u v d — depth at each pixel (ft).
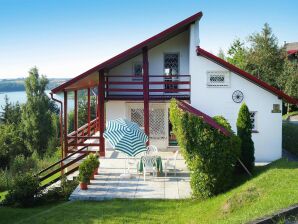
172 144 65.41
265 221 23.84
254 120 57.21
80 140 69.67
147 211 34.35
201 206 34.45
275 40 150.30
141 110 65.16
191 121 37.88
